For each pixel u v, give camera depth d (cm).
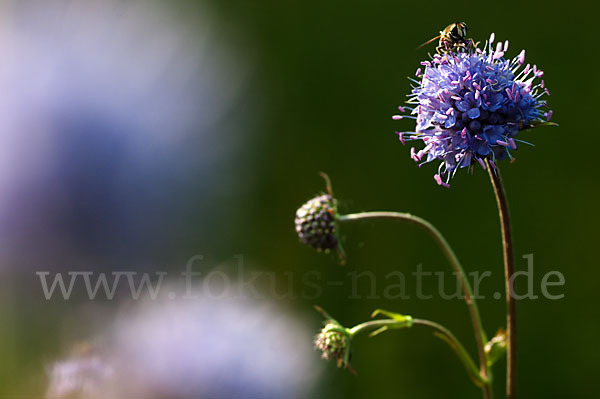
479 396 63
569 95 72
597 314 65
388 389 63
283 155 72
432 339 64
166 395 31
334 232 52
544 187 69
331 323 51
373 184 72
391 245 68
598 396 63
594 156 69
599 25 72
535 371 64
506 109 49
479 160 50
